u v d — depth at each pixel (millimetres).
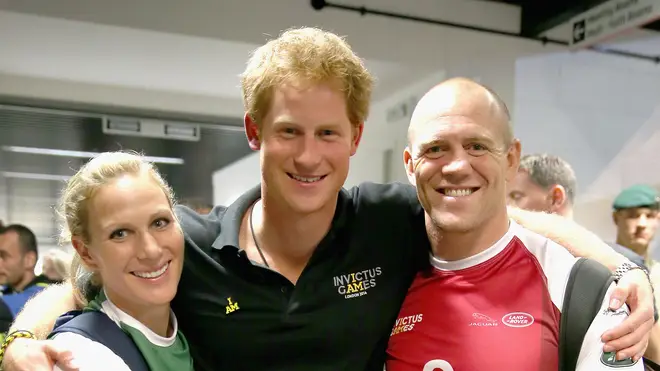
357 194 1377
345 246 1261
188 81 3516
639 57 3648
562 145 3605
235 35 2941
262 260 1245
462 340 1109
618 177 3736
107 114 3562
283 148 1115
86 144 3771
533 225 1327
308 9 3045
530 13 3379
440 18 3295
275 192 1155
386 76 3389
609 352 1002
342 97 1125
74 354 926
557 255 1173
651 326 1044
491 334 1098
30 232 3098
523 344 1072
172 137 3742
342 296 1220
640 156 3775
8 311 2379
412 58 3238
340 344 1206
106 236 997
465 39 3332
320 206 1151
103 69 3312
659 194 3750
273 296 1184
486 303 1146
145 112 3646
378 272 1265
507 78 3428
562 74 3555
